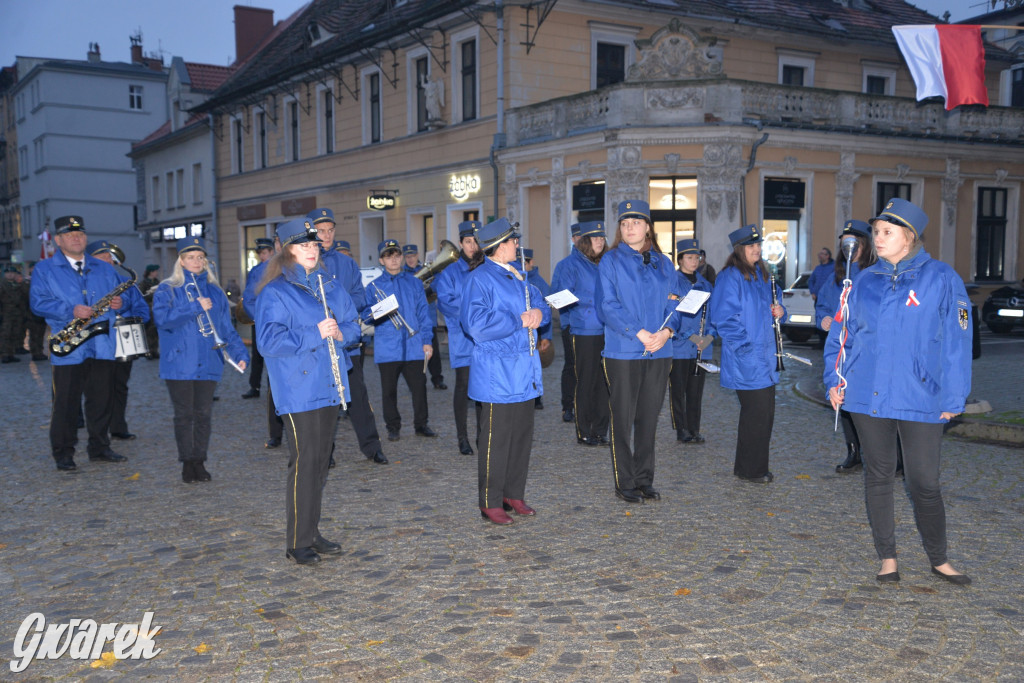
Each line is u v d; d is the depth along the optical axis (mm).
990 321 20312
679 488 6605
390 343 8664
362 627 4125
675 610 4250
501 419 5715
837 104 20328
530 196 21188
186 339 6965
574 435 8875
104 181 56625
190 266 7027
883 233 4441
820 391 11297
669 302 6289
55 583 4816
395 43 24844
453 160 23156
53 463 7957
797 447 8070
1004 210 24375
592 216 19359
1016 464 7117
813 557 4980
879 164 21203
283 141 31438
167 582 4789
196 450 7078
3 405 11938
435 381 12812
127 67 58062
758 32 24062
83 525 5910
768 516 5816
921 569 4770
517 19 20906
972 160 23094
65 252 7793
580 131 19328
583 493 6527
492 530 5625
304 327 4879
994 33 29562
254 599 4512
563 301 6094
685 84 18188
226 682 3592
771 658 3713
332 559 5121
